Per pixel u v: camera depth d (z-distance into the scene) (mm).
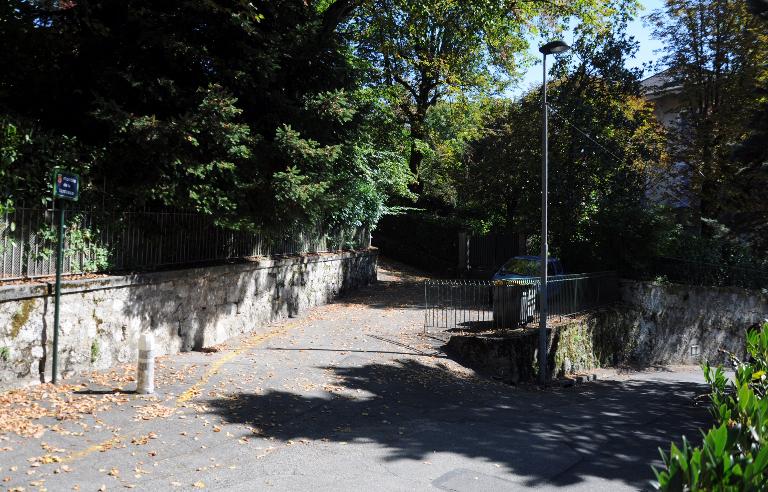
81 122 9789
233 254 12586
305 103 11609
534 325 13734
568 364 13797
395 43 23281
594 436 8016
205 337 10953
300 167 11094
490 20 19422
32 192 7664
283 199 10336
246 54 10523
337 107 11383
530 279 14211
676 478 2383
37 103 9664
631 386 13508
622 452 7285
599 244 17766
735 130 19719
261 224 11023
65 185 7277
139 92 9531
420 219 29375
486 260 26219
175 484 5191
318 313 15617
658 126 22531
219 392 7941
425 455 6445
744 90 20188
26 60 9211
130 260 9508
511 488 5680
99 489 4965
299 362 10102
